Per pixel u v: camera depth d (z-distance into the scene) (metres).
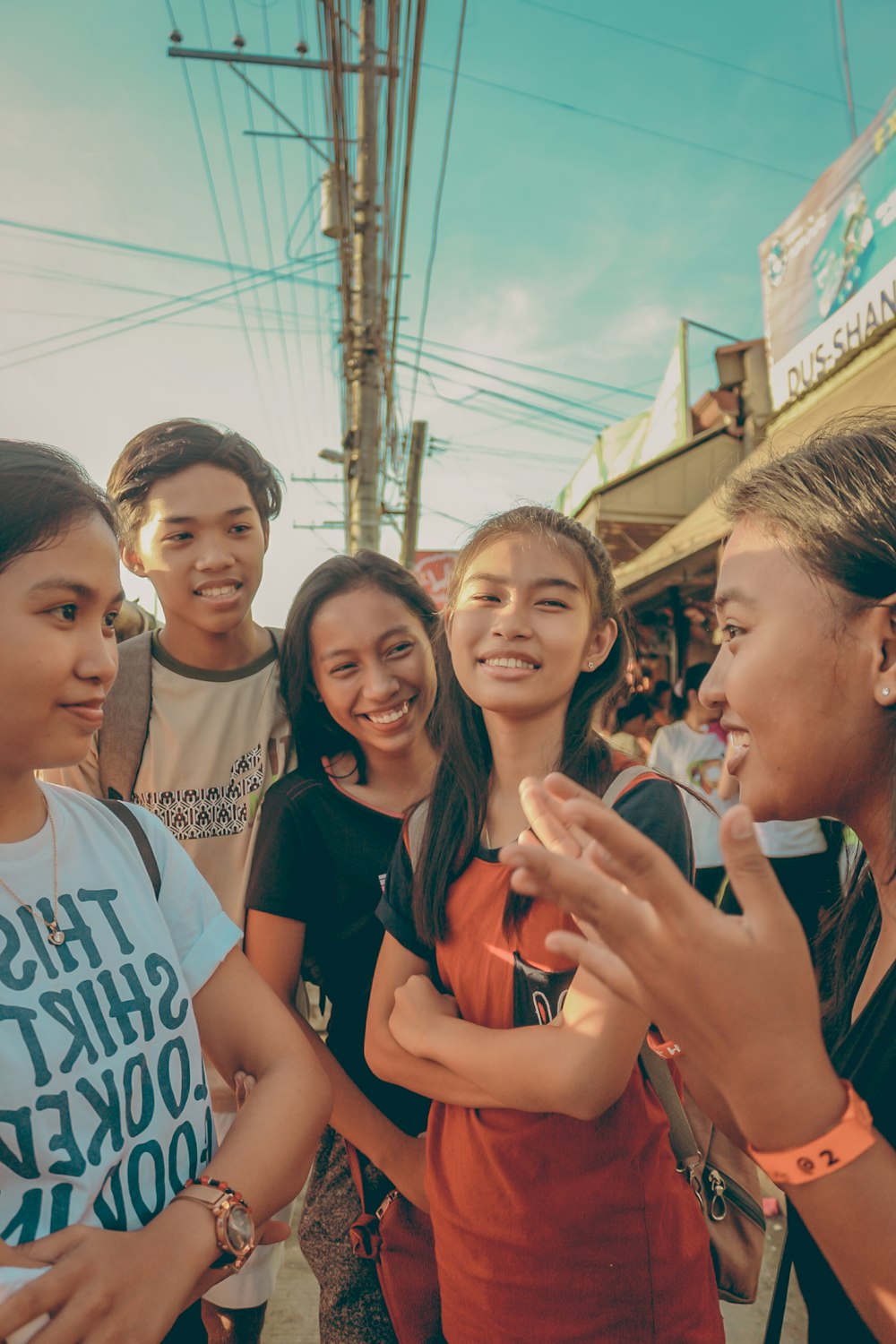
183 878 1.19
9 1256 0.84
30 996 0.93
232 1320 1.87
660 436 11.42
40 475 0.95
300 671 1.92
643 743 5.76
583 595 1.43
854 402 5.87
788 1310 2.26
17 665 0.92
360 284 10.34
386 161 6.55
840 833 1.29
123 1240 0.90
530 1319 1.23
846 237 6.02
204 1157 1.05
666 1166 1.29
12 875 0.98
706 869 4.25
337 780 1.90
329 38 6.11
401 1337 1.53
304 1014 2.06
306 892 1.80
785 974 0.66
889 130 5.49
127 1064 0.98
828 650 0.87
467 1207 1.28
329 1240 1.67
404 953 1.51
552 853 0.67
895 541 0.83
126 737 2.14
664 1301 1.23
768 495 0.92
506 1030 1.26
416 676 1.88
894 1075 0.80
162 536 2.06
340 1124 1.61
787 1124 0.68
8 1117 0.88
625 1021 1.15
